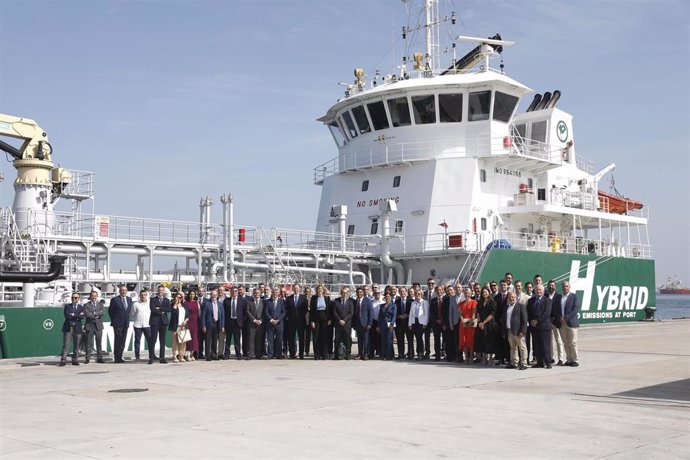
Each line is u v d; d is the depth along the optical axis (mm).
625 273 37719
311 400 12047
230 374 16047
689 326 36156
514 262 29531
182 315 18906
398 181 31281
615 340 26078
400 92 30688
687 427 9648
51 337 19906
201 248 25844
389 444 8609
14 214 23797
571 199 35000
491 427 9648
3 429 9531
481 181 30594
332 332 20188
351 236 29766
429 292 19859
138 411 10945
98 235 23516
